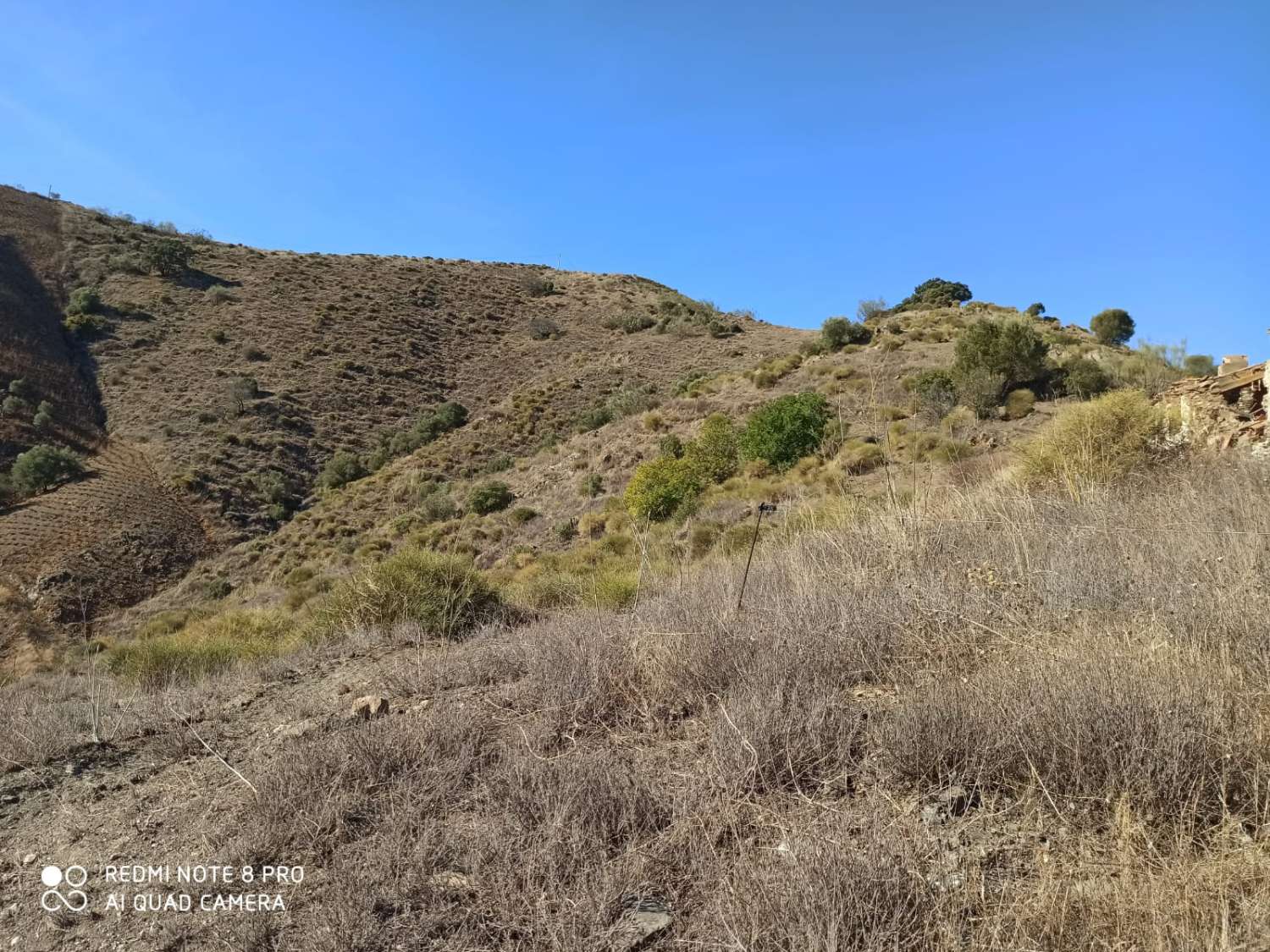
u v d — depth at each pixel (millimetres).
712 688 4168
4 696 8312
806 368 33219
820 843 2537
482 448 45781
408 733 3953
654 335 66125
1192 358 23219
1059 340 30938
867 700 3807
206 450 47500
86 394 53469
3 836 3789
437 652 6613
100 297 66438
